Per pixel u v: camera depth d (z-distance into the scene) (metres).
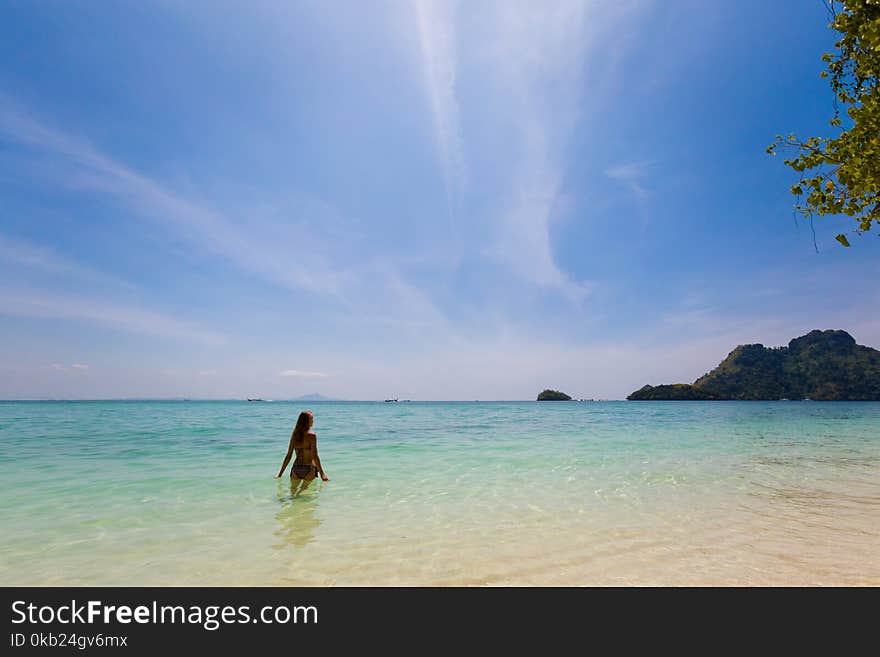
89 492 8.18
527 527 6.27
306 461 8.96
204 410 61.06
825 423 33.72
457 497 8.14
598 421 36.19
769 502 7.84
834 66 5.91
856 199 5.43
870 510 7.30
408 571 4.70
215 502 7.56
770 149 6.08
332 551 5.25
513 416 46.28
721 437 21.16
